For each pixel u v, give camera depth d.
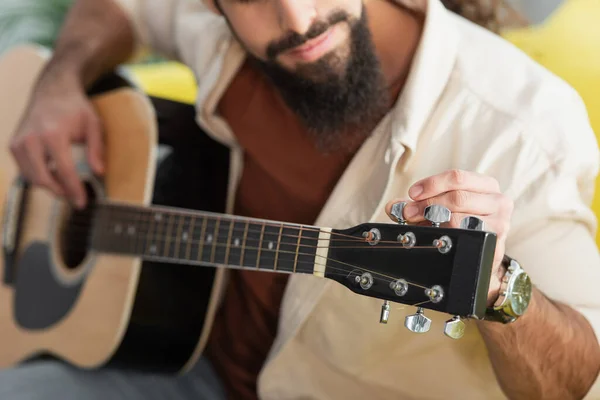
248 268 1.02
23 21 2.15
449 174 0.83
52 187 1.38
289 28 1.04
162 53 1.56
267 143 1.23
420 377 1.14
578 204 1.01
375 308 1.11
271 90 1.23
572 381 0.98
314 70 1.06
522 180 1.01
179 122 1.36
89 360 1.32
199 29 1.40
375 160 1.09
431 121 1.08
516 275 0.85
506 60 1.09
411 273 0.82
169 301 1.30
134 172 1.33
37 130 1.38
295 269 0.94
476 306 0.77
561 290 1.00
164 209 1.21
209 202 1.33
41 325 1.41
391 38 1.10
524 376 0.98
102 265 1.33
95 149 1.37
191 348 1.33
